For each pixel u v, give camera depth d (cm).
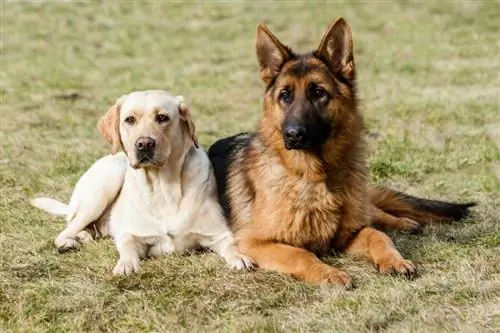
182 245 889
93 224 964
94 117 1680
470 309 700
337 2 3106
